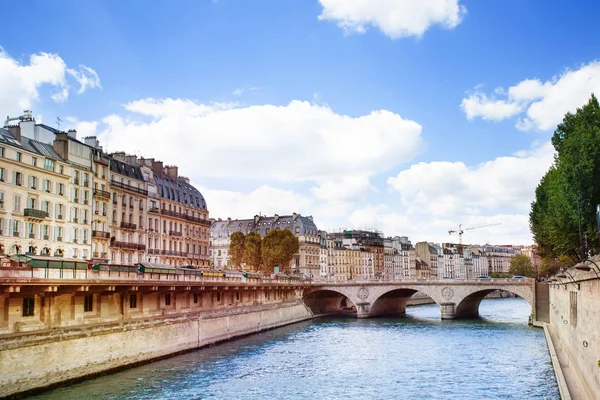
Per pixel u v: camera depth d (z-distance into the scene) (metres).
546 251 84.44
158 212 101.00
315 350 66.00
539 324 89.69
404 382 48.09
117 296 55.31
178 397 41.16
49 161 72.56
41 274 43.88
